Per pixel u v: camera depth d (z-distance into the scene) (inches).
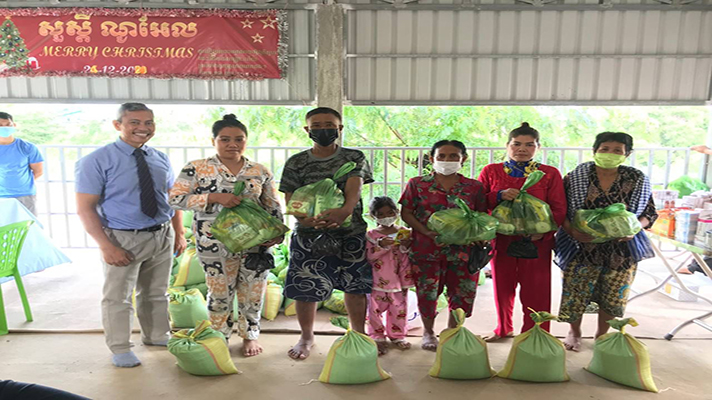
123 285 97.5
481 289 150.7
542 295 104.5
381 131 353.7
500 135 354.0
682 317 125.6
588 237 96.9
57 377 93.2
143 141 96.2
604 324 106.3
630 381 89.1
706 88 179.2
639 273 165.9
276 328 117.9
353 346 90.8
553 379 90.8
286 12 169.8
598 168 101.5
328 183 92.0
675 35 175.2
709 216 109.4
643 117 369.1
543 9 171.8
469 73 177.0
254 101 177.8
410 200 103.7
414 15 172.4
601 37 174.9
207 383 91.4
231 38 169.9
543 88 178.4
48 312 128.0
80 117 393.1
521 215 96.8
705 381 92.3
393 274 105.1
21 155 163.6
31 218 136.9
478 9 171.6
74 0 167.5
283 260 144.4
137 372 95.4
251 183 98.2
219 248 96.9
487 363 92.4
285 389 89.3
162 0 168.9
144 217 97.0
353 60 175.5
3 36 167.8
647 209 103.0
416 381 92.4
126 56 170.6
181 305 116.3
